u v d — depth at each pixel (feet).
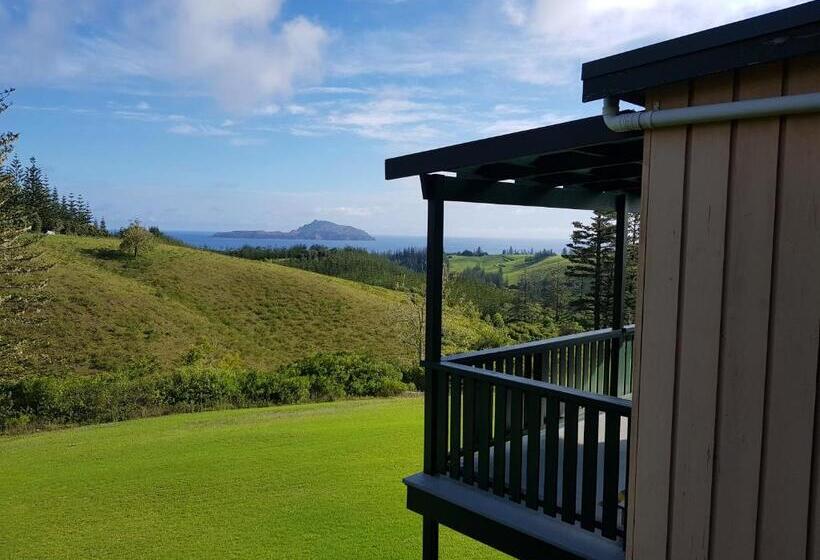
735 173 6.24
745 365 6.29
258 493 24.40
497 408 10.71
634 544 7.45
